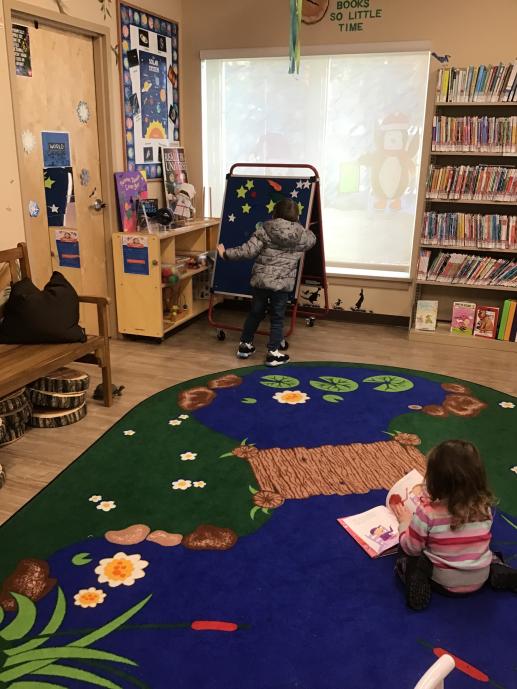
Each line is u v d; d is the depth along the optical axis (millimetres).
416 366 4172
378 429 3195
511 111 4434
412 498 2303
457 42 4492
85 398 3363
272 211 4637
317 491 2605
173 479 2682
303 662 1738
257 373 4000
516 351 4512
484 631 1864
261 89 5090
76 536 2285
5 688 1641
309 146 5098
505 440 3088
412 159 4852
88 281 4406
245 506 2490
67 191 4070
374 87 4797
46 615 1903
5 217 3367
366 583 2066
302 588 2035
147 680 1671
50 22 3682
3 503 2502
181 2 5082
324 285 4855
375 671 1710
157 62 4828
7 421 2957
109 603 1956
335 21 4715
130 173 4543
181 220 5105
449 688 1653
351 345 4633
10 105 3301
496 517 2438
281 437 3088
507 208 4691
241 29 4992
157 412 3365
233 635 1831
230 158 5355
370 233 5133
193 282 5379
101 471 2732
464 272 4598
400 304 5129
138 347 4523
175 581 2059
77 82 4039
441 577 1964
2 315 3289
